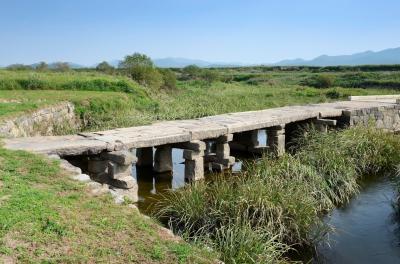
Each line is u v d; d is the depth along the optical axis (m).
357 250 7.11
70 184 6.02
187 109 19.38
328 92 30.59
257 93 29.58
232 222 6.72
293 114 14.08
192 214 7.07
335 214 8.60
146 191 9.69
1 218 4.44
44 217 4.66
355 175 10.57
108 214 5.12
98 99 17.47
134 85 22.72
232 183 8.12
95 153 8.70
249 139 13.82
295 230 6.95
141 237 4.69
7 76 20.67
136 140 9.27
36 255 4.00
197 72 47.03
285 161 9.52
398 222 8.26
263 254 5.67
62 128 14.43
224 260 5.40
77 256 4.07
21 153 7.48
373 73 48.44
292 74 59.50
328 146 11.09
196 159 10.19
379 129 13.71
